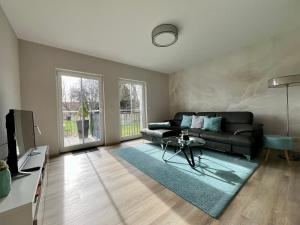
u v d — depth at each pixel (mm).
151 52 3535
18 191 1006
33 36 2627
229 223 1161
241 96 3525
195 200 1460
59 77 3158
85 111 3572
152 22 2404
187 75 4754
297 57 2736
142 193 1625
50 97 2984
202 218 1228
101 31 2594
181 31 2707
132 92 4555
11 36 2242
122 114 4320
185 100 4875
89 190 1707
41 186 1571
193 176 1974
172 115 5348
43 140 2896
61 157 2865
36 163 1551
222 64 3846
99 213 1332
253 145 2463
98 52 3391
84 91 3557
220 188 1662
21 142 1460
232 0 2021
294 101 2818
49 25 2357
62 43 2920
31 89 2773
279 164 2305
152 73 4922
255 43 3238
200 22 2467
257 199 1451
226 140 2664
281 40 2893
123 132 4355
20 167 1396
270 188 1635
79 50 3248
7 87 1934
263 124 3113
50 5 1944
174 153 2988
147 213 1313
